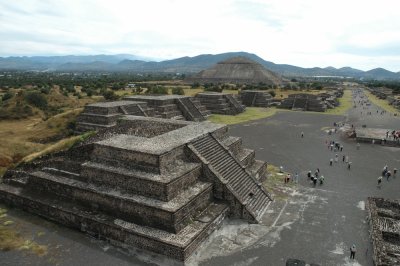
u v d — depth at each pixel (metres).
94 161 22.47
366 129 55.09
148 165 20.17
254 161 31.55
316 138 49.91
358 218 22.81
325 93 107.94
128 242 18.59
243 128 56.84
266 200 24.97
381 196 26.95
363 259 18.00
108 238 19.31
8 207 23.75
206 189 21.28
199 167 22.28
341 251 18.72
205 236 19.02
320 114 77.94
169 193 18.94
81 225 20.36
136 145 21.86
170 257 17.27
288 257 18.02
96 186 21.19
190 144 23.33
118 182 20.50
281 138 49.41
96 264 17.20
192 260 17.44
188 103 60.00
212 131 27.33
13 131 47.28
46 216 22.06
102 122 42.72
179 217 18.34
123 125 29.64
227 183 22.17
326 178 31.28
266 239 19.80
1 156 32.16
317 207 24.48
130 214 19.33
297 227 21.34
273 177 31.38
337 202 25.52
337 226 21.62
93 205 20.89
